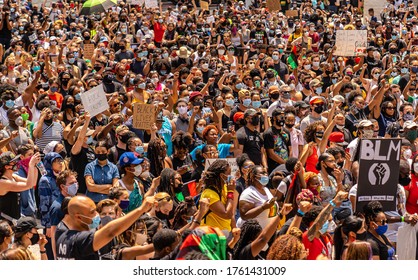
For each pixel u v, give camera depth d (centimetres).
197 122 1441
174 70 2148
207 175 973
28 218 846
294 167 1068
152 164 1226
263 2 3650
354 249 796
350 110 1627
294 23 3316
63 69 1812
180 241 793
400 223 1055
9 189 992
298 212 877
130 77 1806
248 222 833
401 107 1722
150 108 1362
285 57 2502
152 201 749
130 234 859
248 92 1558
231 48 2325
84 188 1252
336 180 1137
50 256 1120
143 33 2695
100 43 2283
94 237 741
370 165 984
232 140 1406
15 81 1789
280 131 1379
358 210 987
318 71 2295
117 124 1383
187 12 3253
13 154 1226
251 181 1021
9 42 2608
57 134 1423
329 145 1434
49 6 3603
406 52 2875
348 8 3775
